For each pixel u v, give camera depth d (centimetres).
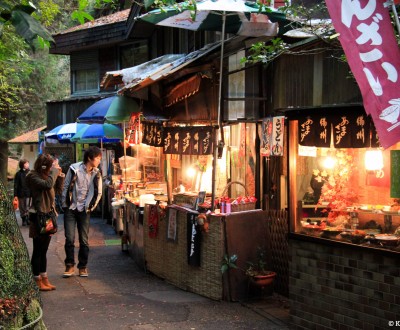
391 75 421
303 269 604
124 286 811
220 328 609
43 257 770
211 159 1036
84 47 1784
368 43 423
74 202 857
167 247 838
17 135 2397
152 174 1456
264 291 740
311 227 603
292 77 618
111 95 1716
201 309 684
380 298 522
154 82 926
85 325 611
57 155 2086
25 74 1848
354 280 547
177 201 886
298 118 618
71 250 866
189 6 557
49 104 1956
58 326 605
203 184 1053
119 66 1742
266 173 813
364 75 416
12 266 391
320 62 583
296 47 606
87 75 1869
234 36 760
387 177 582
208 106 905
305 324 602
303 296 604
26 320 387
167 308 686
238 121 806
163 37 1451
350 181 618
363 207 598
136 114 1028
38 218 748
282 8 591
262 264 719
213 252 725
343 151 623
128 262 1004
